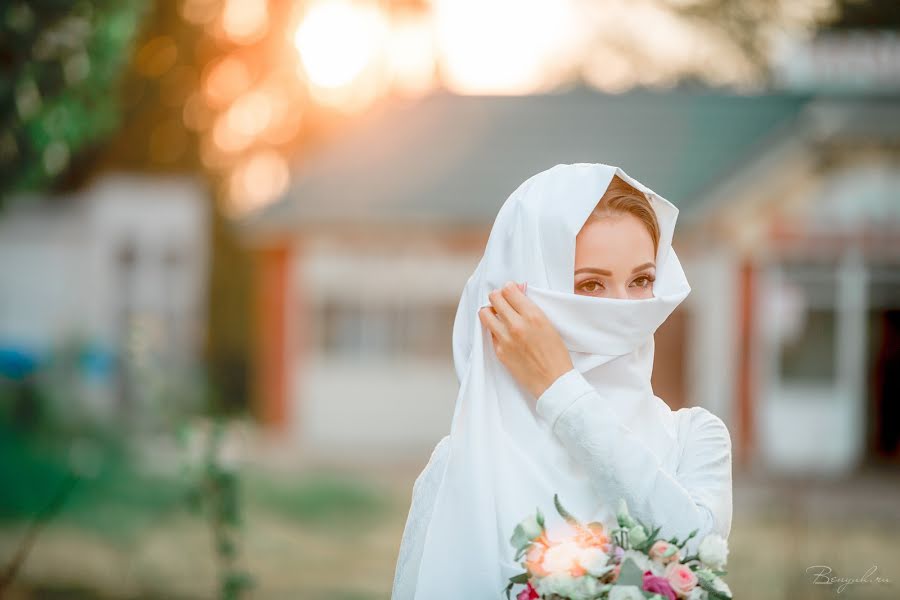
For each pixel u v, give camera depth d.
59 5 4.92
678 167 18.22
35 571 7.84
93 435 12.75
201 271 22.19
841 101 16.45
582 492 2.08
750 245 16.88
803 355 16.98
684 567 1.87
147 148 22.81
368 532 10.45
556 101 20.22
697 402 17.08
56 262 21.83
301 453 16.39
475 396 2.14
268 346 18.42
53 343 17.77
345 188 18.48
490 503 2.10
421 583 2.09
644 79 28.22
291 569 8.60
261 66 24.77
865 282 16.92
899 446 17.27
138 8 5.29
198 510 5.82
